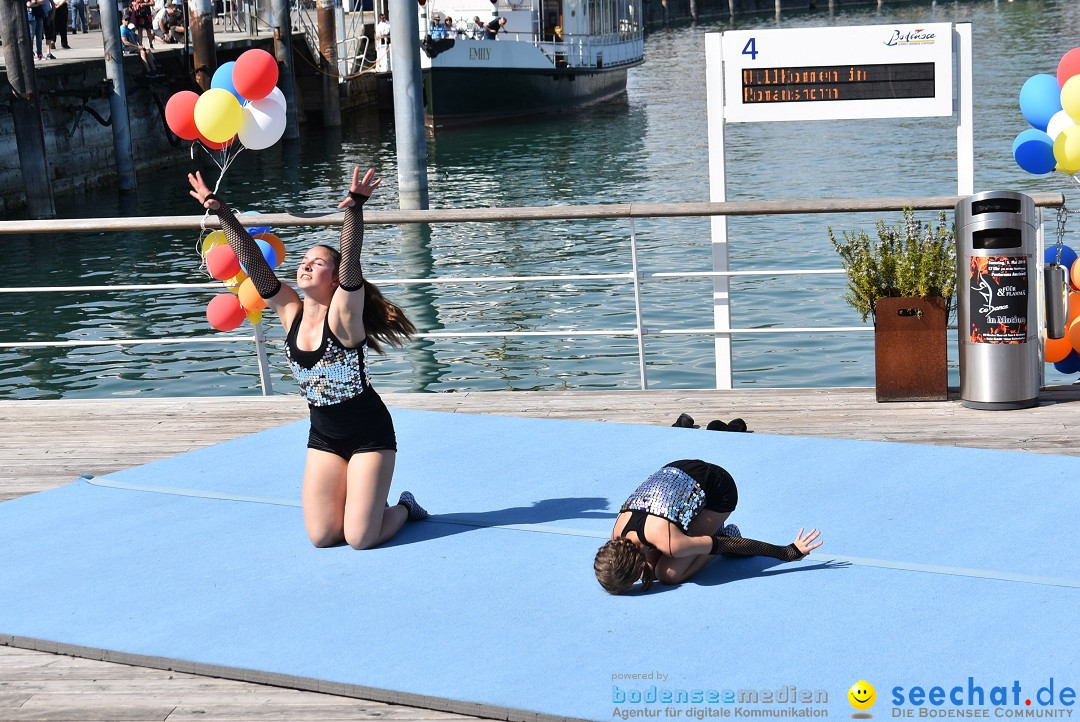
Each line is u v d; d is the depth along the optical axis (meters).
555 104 47.97
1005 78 48.22
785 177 28.84
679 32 95.38
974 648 4.70
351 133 45.16
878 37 9.28
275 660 4.87
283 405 9.21
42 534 6.42
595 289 17.91
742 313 15.98
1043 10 90.75
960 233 8.07
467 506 6.57
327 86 46.62
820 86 9.42
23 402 9.58
